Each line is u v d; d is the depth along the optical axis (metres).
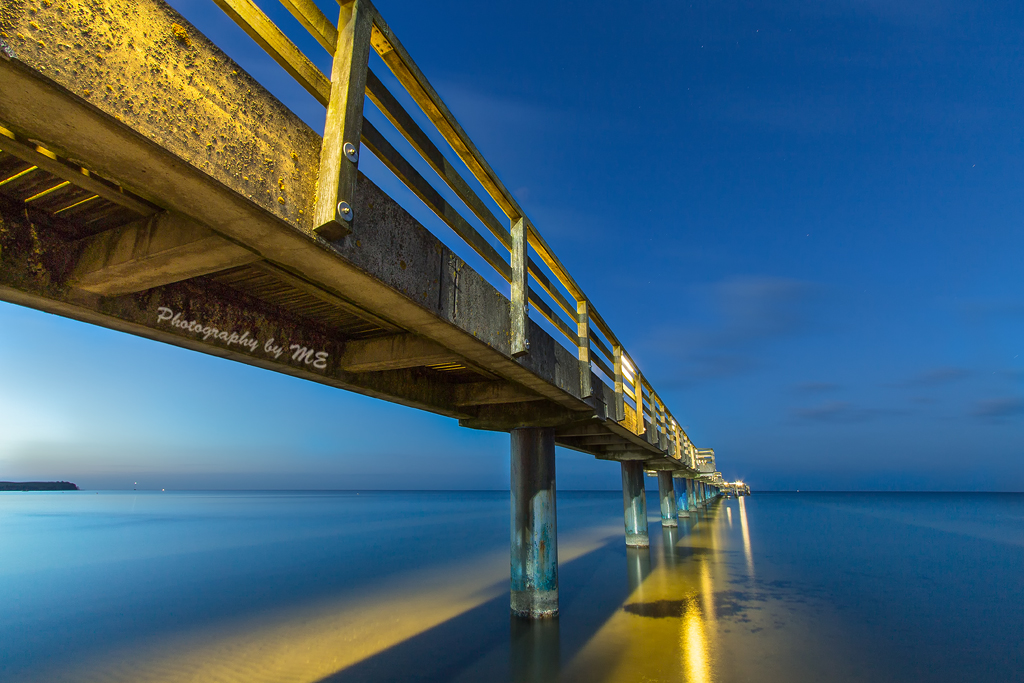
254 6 1.92
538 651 6.53
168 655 6.82
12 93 1.37
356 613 8.78
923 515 39.66
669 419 14.05
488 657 6.37
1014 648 6.65
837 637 7.05
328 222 2.11
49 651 7.08
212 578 12.19
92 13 1.43
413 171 2.97
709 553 15.09
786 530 22.95
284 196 2.02
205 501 74.81
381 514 39.66
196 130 1.69
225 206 1.88
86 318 2.79
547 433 8.12
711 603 8.95
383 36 2.65
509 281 4.41
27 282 2.38
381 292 2.74
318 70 2.25
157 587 11.27
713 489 57.72
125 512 42.59
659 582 10.80
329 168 2.20
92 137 1.54
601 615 8.15
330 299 3.23
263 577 12.23
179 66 1.67
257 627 8.06
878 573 12.01
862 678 5.63
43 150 1.82
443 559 14.80
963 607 8.84
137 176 1.73
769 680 5.56
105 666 6.48
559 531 23.00
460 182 3.62
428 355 4.24
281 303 3.79
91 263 2.55
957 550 16.58
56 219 2.54
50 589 11.20
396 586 10.96
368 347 4.58
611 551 15.55
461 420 8.26
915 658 6.25
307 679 5.86
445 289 3.28
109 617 8.86
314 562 14.45
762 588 10.20
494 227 4.19
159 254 2.32
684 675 5.70
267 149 1.97
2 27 1.22
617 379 8.31
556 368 5.50
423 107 3.32
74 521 31.81
